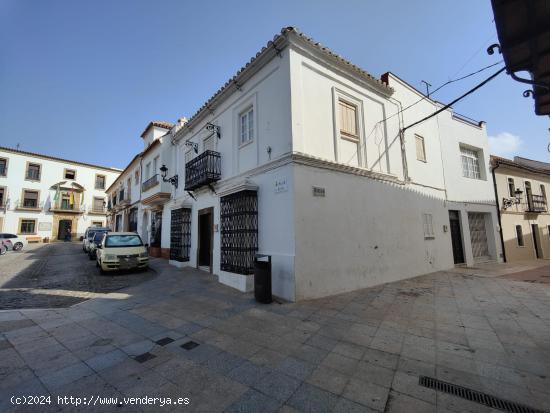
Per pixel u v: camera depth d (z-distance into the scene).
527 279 8.46
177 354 3.68
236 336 4.26
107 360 3.53
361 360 3.45
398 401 2.63
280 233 6.55
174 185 13.41
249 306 5.77
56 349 3.85
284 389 2.86
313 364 3.37
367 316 5.10
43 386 2.95
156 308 5.76
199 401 2.69
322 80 7.50
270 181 7.02
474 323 4.68
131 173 21.47
